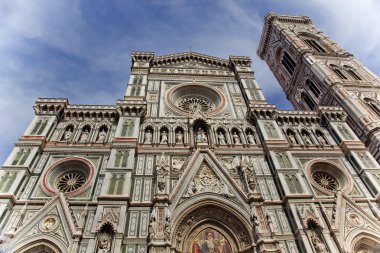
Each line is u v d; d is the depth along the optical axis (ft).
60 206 82.43
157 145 105.40
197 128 115.65
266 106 124.16
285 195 88.33
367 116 138.31
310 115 129.49
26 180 89.20
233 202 86.99
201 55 166.61
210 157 101.09
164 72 148.87
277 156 103.04
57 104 117.29
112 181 87.81
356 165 106.42
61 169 96.58
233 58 162.09
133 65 149.07
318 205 90.07
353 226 85.87
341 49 202.28
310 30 226.17
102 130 112.06
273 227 81.71
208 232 83.92
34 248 74.74
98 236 73.10
